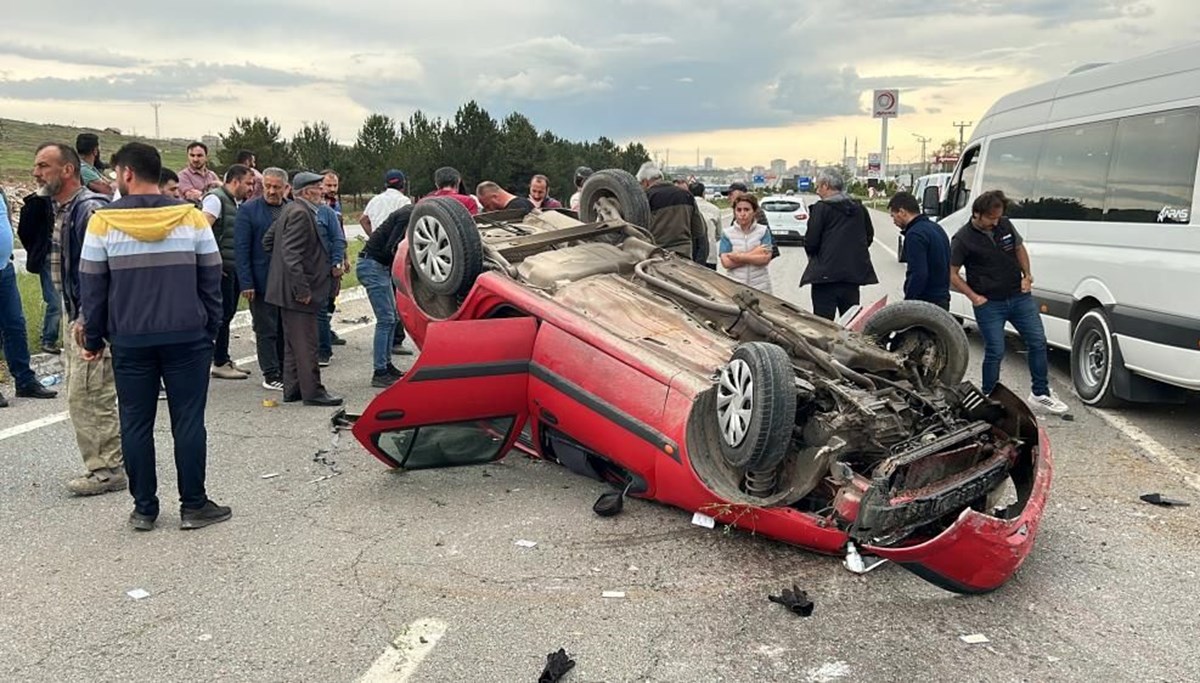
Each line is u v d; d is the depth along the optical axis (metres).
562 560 4.60
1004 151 9.95
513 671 3.58
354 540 4.84
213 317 4.97
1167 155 7.11
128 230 4.58
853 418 4.55
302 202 7.46
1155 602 4.23
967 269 7.52
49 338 8.95
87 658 3.63
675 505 5.09
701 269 6.34
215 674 3.53
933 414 4.88
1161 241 7.09
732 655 3.72
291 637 3.81
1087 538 4.98
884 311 5.69
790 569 4.53
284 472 5.96
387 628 3.90
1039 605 4.19
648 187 8.80
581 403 5.27
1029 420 4.89
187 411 4.93
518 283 5.94
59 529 4.95
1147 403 7.99
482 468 6.07
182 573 4.42
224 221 8.43
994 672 3.62
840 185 7.92
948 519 4.64
